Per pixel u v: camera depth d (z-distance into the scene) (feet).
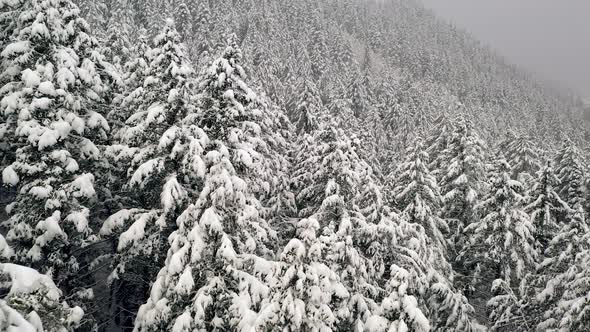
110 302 53.06
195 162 38.55
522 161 105.09
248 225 42.09
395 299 35.86
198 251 34.63
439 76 408.87
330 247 38.42
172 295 34.45
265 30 276.41
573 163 86.33
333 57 297.74
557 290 50.72
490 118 290.97
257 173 47.78
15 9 43.80
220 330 34.81
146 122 41.34
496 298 59.47
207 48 181.47
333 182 48.52
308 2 417.08
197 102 45.57
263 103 75.10
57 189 39.06
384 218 48.21
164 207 38.27
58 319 25.81
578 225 55.62
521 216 64.64
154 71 45.52
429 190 59.72
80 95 44.24
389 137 176.14
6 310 19.97
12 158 45.09
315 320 31.55
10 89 39.88
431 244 57.57
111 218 41.63
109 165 47.47
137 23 201.67
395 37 447.42
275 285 32.91
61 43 42.80
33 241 39.06
